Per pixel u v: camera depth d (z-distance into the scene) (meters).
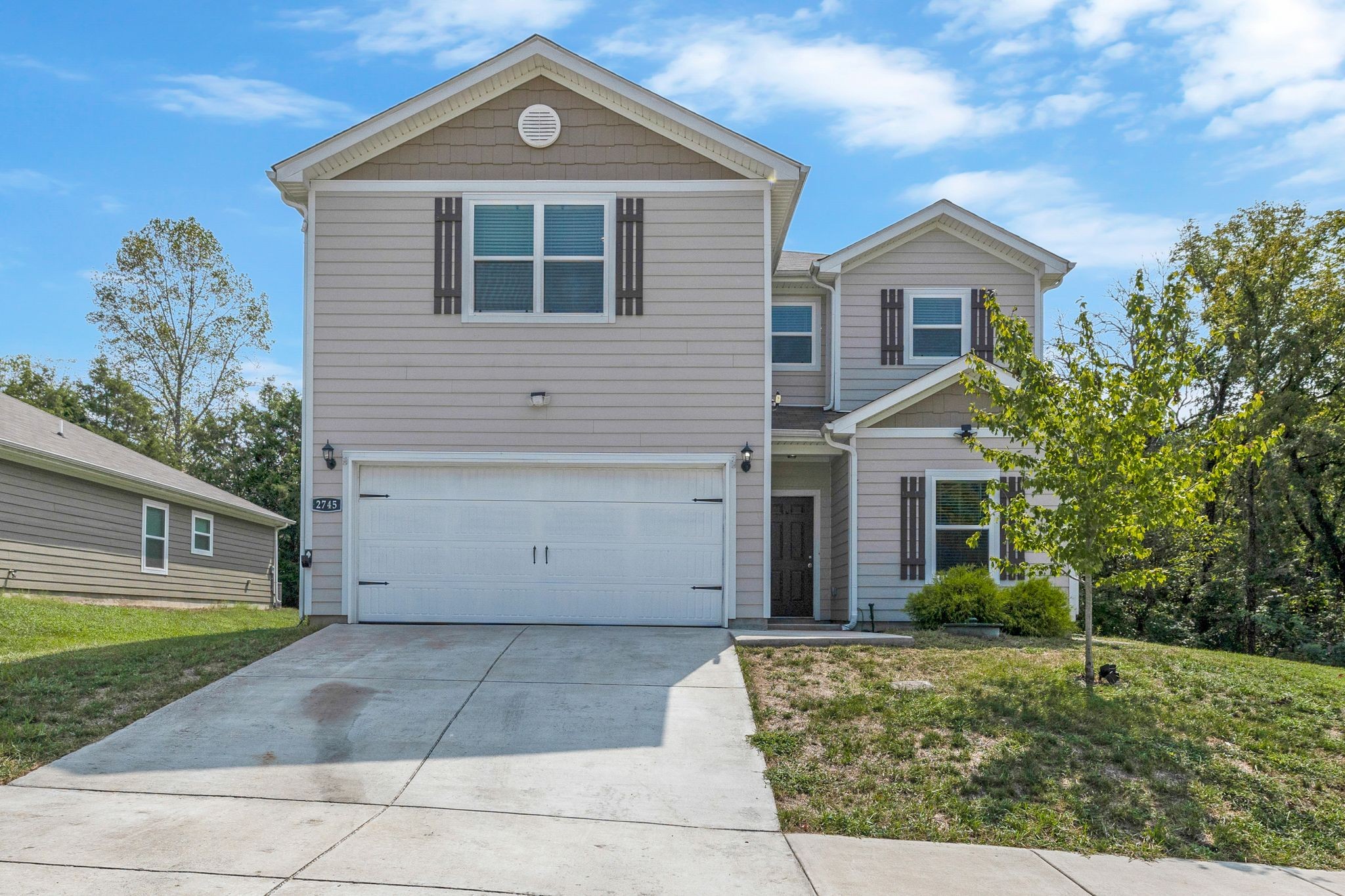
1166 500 9.57
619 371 13.27
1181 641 20.69
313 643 11.54
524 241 13.38
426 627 12.78
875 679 10.06
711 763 7.99
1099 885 6.22
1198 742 8.57
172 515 22.50
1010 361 10.39
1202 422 23.28
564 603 13.20
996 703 9.25
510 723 8.81
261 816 6.60
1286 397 21.09
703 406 13.27
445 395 13.20
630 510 13.28
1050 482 10.02
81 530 18.88
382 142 13.36
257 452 38.06
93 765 7.57
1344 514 22.25
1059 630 13.41
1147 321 9.90
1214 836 7.14
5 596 16.27
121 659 10.56
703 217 13.42
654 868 6.01
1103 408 9.96
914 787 7.61
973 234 17.27
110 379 37.78
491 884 5.57
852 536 15.00
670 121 13.28
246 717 8.80
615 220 13.39
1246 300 22.77
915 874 6.19
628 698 9.55
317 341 13.23
